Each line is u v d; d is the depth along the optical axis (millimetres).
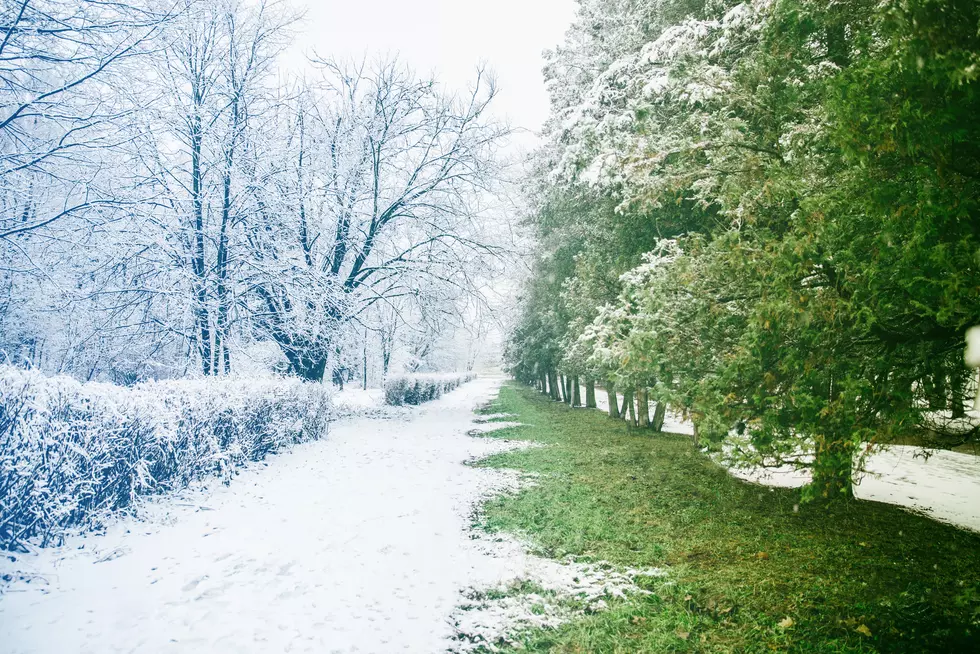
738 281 6086
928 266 3838
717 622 4703
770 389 5426
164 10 13289
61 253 14484
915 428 4656
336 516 7645
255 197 16828
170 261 15133
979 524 8039
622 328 9039
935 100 3812
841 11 5988
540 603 5090
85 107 12250
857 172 4398
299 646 4137
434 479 10375
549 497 9164
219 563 5734
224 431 10008
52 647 3963
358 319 20234
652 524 7672
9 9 10359
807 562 6125
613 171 8422
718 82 6680
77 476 6066
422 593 5230
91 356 15477
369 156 21703
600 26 17125
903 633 4375
